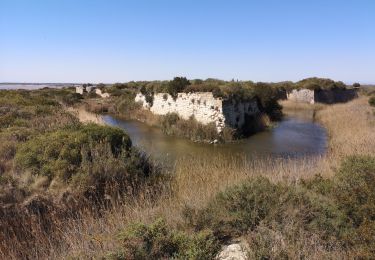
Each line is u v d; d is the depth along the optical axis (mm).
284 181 6234
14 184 6004
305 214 4441
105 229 4816
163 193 6543
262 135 17062
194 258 3299
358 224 4195
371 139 11008
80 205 5895
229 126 16125
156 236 3656
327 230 4105
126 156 8031
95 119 14789
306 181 6219
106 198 6109
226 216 4602
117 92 36312
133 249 3510
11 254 4395
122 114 25328
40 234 4945
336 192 5004
